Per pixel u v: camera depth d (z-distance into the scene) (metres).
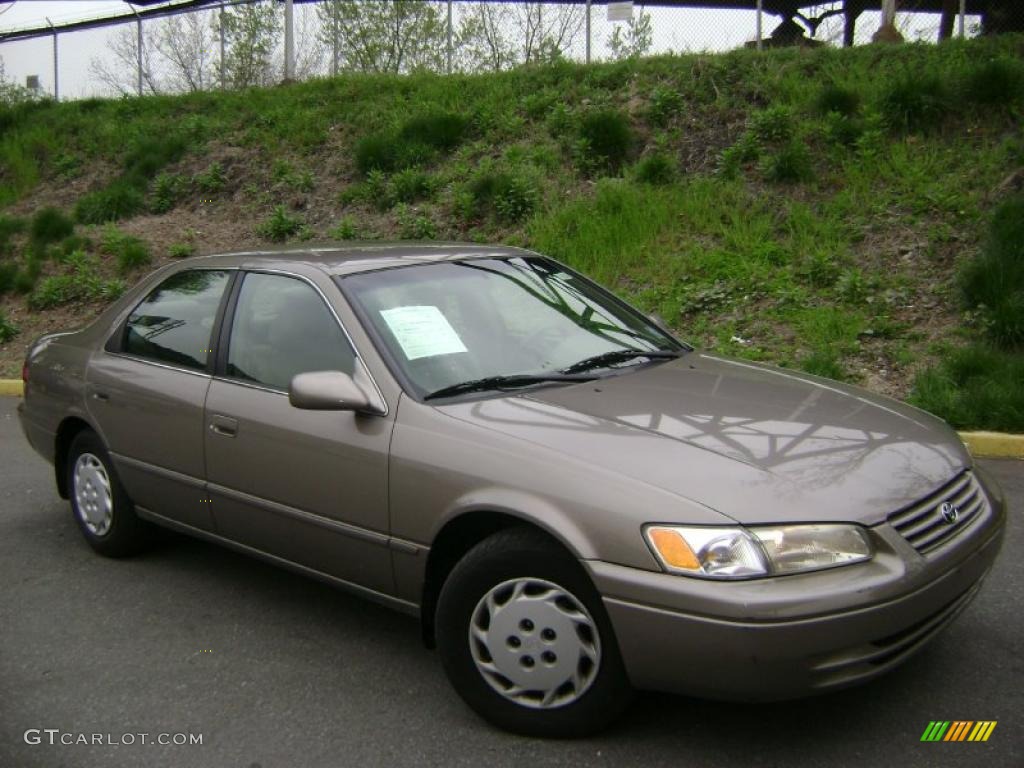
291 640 4.23
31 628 4.43
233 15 18.25
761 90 11.88
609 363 4.20
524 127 12.84
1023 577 4.62
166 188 14.18
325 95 15.44
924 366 7.55
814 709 3.47
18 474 7.04
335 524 3.85
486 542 3.37
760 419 3.56
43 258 12.81
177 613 4.55
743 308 8.80
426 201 12.08
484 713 3.40
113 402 4.91
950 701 3.50
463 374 3.87
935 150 10.22
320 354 4.05
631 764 3.18
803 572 2.93
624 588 3.02
